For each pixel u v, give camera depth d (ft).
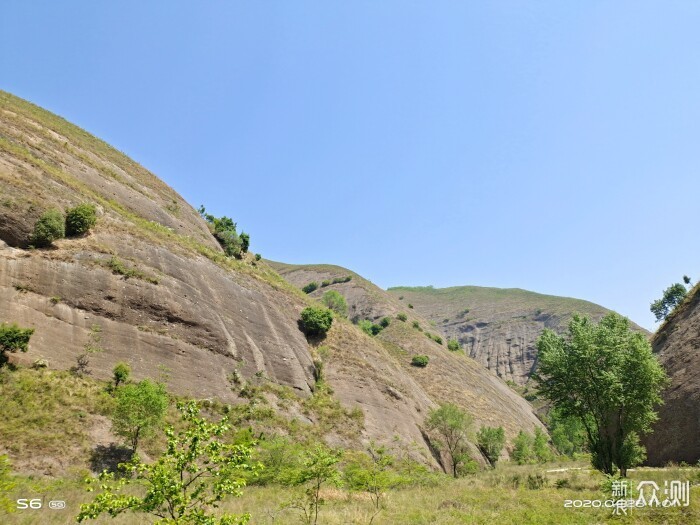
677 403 100.27
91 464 61.36
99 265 93.61
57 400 68.39
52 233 88.02
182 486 22.84
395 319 297.94
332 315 160.35
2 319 71.61
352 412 121.90
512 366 426.51
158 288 101.04
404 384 160.76
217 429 23.47
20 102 163.94
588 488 61.62
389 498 56.95
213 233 192.34
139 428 66.28
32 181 96.94
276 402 106.42
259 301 136.46
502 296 631.56
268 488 60.64
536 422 258.78
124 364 80.84
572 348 80.02
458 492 62.59
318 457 44.24
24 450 57.88
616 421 78.59
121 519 39.27
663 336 129.39
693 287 130.72
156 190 180.24
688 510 42.80
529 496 56.39
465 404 202.59
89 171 137.08
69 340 78.84
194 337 101.45
